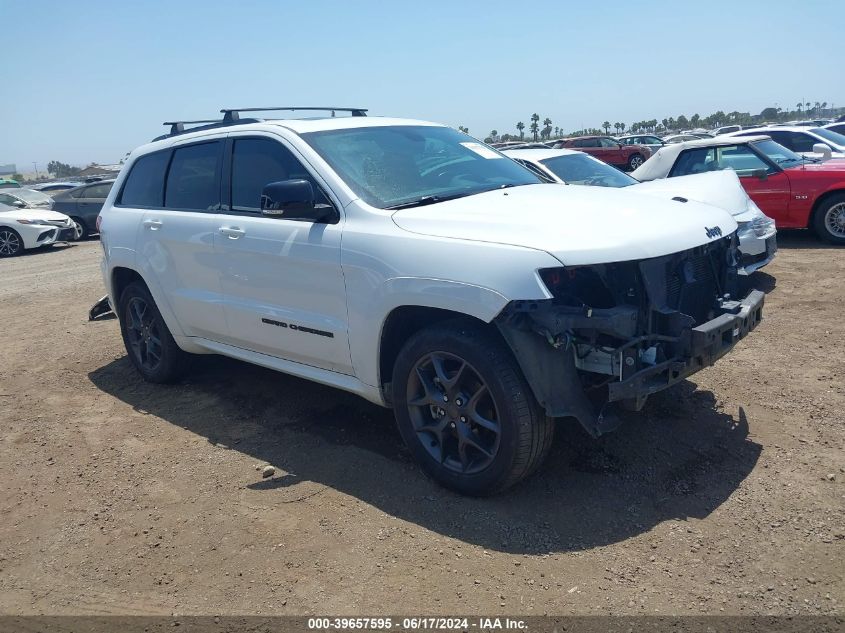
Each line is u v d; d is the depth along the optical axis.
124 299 5.78
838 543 3.06
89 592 3.13
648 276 3.32
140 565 3.29
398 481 3.88
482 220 3.56
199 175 5.00
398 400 3.82
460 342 3.42
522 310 3.18
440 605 2.85
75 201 19.05
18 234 16.42
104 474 4.24
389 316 3.73
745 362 5.28
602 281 3.34
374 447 4.32
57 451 4.61
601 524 3.33
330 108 5.46
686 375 3.41
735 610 2.71
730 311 3.69
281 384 5.55
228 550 3.35
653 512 3.40
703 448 3.99
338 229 3.94
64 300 9.73
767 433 4.11
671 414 4.45
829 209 9.66
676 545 3.13
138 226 5.39
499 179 4.60
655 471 3.78
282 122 4.61
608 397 3.34
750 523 3.25
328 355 4.13
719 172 8.06
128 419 5.09
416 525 3.43
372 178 4.17
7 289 11.12
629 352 3.24
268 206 4.32
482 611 2.79
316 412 4.94
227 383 5.66
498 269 3.24
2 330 8.07
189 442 4.61
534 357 3.26
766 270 8.43
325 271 3.98
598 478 3.74
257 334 4.56
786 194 9.81
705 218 3.84
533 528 3.33
